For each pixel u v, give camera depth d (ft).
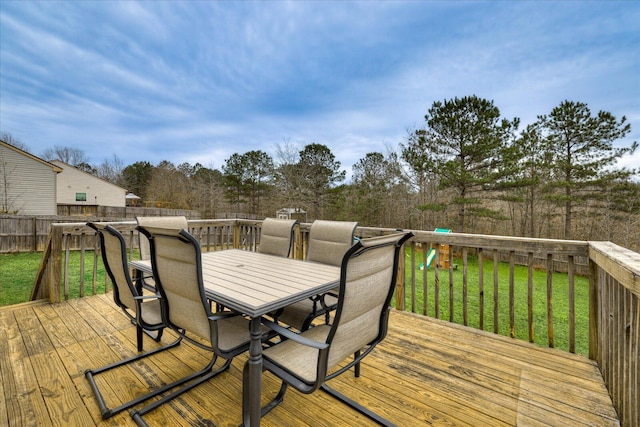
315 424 5.16
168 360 7.18
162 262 5.11
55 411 5.39
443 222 39.73
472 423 5.18
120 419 5.23
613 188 32.63
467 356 7.47
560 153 35.65
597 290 7.16
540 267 30.96
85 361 7.07
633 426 4.50
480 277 9.07
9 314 9.89
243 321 6.11
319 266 7.66
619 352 5.26
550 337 7.93
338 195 51.29
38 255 25.81
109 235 6.09
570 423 5.17
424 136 38.73
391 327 9.24
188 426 5.07
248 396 4.82
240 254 9.48
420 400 5.77
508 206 38.01
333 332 3.94
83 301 11.21
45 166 45.27
